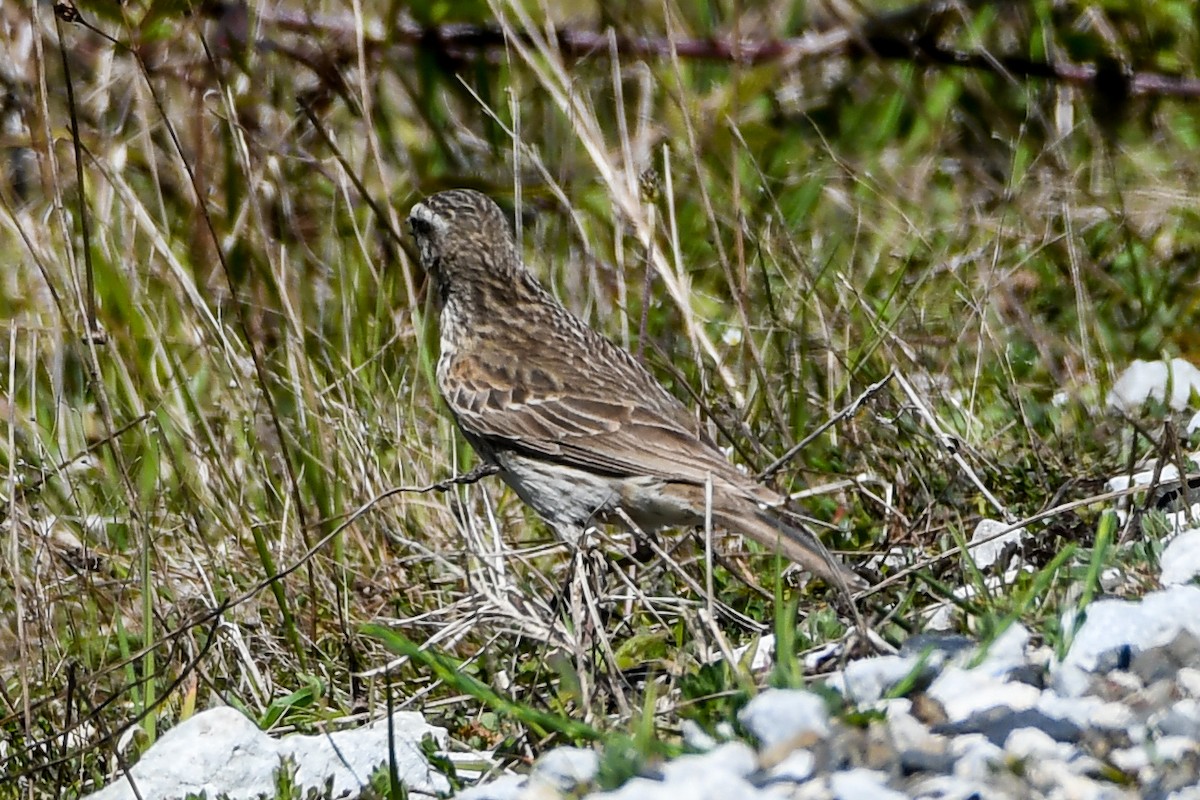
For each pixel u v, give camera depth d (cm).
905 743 663
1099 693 700
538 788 677
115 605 979
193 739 804
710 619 790
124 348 1230
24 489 1078
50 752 869
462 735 839
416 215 1172
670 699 788
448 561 1026
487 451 1110
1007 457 1089
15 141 1351
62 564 1054
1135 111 1511
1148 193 1399
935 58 1537
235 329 1277
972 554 955
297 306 1279
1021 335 1261
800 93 1552
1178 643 708
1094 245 1370
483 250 1147
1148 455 1050
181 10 1373
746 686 738
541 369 1097
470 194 1164
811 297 1219
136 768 802
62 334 1223
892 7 1658
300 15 1445
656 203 1320
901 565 955
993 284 1188
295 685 959
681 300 1165
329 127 1425
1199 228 1381
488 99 1486
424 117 1470
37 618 988
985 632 763
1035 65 1515
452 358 1133
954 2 1508
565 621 926
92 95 1330
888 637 808
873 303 1254
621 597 931
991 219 1355
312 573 1004
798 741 670
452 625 911
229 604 912
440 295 1175
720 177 1422
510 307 1143
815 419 1138
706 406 1106
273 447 1141
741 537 1049
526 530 1162
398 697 919
